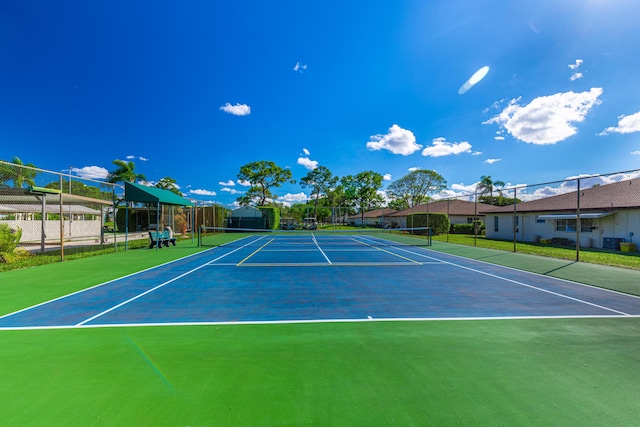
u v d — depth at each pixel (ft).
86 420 8.33
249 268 34.32
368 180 171.94
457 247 60.59
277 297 21.84
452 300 21.17
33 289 23.98
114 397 9.43
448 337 14.35
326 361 11.89
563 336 14.51
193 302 20.44
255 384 10.21
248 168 156.25
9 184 41.65
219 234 102.53
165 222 91.15
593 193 67.72
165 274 30.50
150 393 9.67
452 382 10.36
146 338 14.14
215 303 20.22
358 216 197.77
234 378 10.60
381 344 13.55
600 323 16.39
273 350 12.89
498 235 87.35
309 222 172.55
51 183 47.21
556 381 10.46
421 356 12.34
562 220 66.90
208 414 8.61
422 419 8.41
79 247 56.75
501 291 23.88
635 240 53.01
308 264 37.50
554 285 26.08
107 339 13.99
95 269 33.22
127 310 18.57
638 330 15.38
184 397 9.44
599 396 9.57
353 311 18.54
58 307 19.16
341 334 14.73
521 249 56.39
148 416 8.51
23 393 9.66
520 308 19.25
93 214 89.66
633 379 10.62
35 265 35.73
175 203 63.93
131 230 96.37
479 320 16.87
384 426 8.11
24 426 8.09
